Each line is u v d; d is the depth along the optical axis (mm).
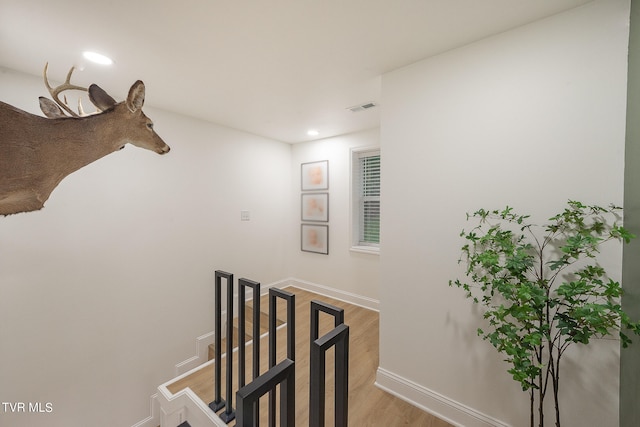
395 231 1829
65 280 2078
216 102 2461
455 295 1594
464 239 1559
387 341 1879
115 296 2340
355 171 3531
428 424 1604
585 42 1226
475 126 1516
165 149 1611
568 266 1271
